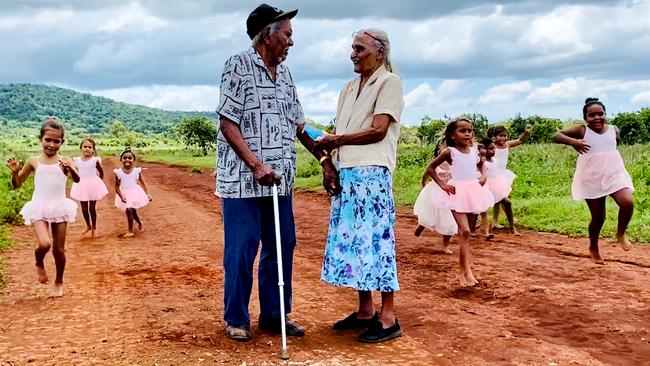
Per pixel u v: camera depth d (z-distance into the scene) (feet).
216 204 56.34
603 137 26.25
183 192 70.64
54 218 21.95
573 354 15.67
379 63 16.96
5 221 42.06
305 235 36.65
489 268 25.81
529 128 35.24
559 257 27.76
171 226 41.50
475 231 35.86
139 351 15.75
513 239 33.01
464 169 24.72
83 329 17.97
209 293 22.20
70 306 20.70
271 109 16.62
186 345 16.19
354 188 16.72
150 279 24.81
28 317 19.35
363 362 14.98
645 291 21.57
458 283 23.65
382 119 16.49
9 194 49.73
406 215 43.34
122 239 36.19
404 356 15.51
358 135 16.51
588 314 19.08
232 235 16.48
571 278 23.68
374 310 18.04
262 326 17.53
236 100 16.30
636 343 16.62
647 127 92.27
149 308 20.13
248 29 16.79
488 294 21.93
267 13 16.44
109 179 100.17
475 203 24.09
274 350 15.83
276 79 16.96
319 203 54.13
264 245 17.26
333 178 17.04
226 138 16.26
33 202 22.04
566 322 18.47
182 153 238.27
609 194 26.20
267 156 16.53
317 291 22.57
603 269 25.00
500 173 34.42
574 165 59.52
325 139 16.75
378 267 16.57
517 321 18.70
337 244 16.94
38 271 22.38
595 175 26.27
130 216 37.47
